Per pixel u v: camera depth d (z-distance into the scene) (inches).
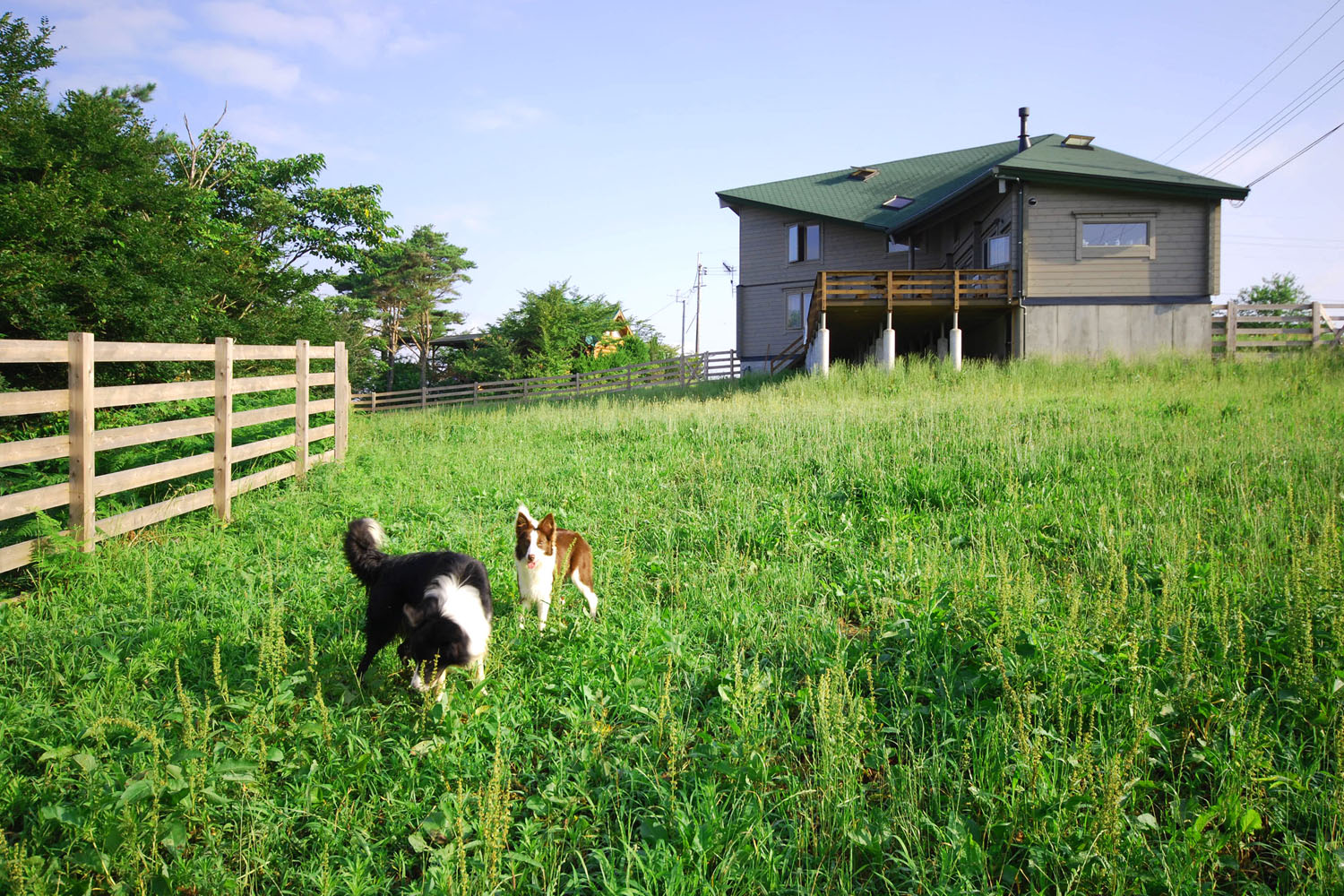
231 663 174.6
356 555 179.0
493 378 1847.9
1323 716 136.2
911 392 608.1
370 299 1926.7
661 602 221.6
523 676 171.8
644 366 1363.2
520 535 193.3
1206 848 111.1
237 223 1071.0
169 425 278.5
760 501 304.5
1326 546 190.4
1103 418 416.2
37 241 532.1
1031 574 199.5
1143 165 815.7
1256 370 605.3
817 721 142.3
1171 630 163.2
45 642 183.0
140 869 111.3
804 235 1173.1
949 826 120.0
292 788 132.6
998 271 770.8
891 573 218.4
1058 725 143.6
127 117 751.1
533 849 117.9
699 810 124.0
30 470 339.6
